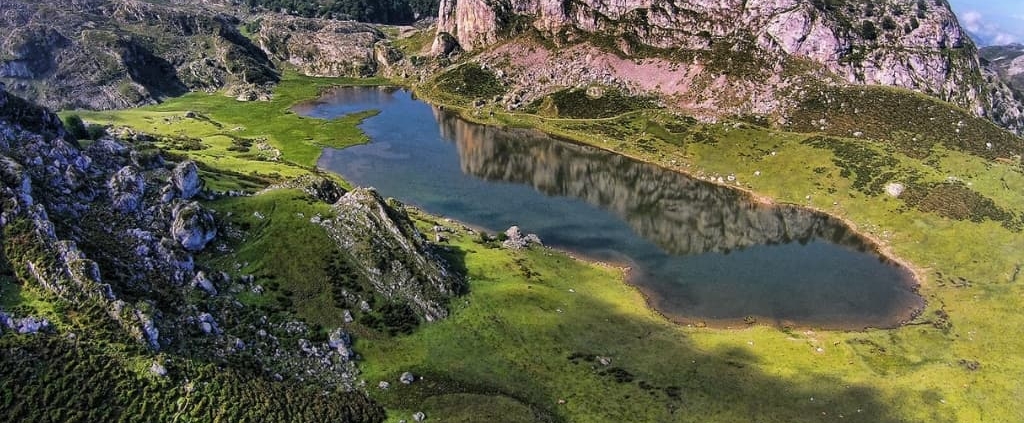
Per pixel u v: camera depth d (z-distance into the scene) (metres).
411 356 100.19
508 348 104.44
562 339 108.50
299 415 83.12
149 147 169.62
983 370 107.31
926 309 131.12
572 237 162.00
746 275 144.75
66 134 117.69
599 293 130.25
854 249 160.50
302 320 101.06
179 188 114.00
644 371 101.25
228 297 99.75
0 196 87.25
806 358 108.75
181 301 93.81
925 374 105.69
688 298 133.12
